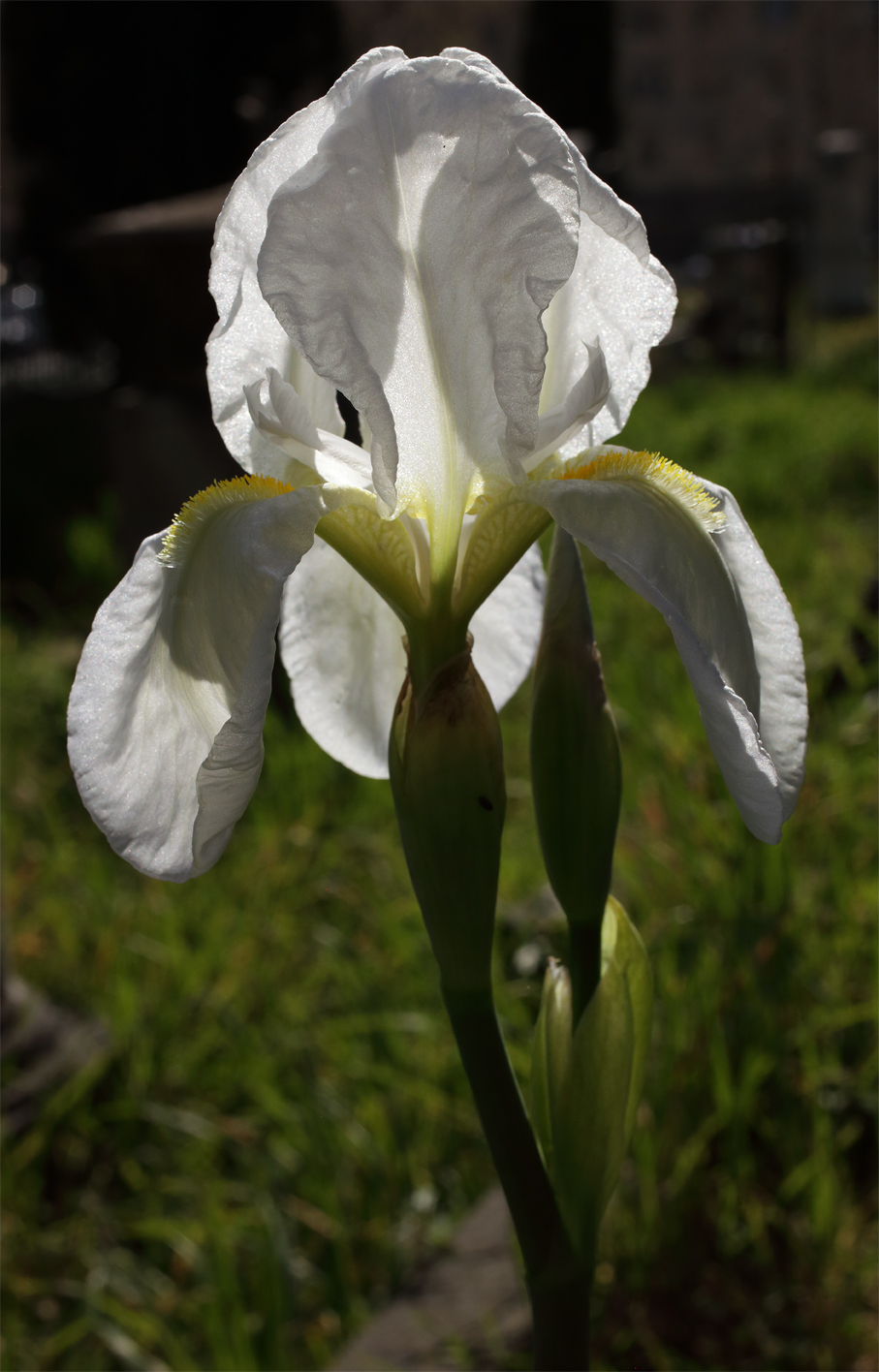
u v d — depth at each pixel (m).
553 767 0.26
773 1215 0.47
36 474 1.76
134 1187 0.54
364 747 0.31
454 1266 0.47
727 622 0.25
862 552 1.24
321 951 0.65
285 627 0.30
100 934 0.67
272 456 0.27
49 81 2.31
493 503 0.26
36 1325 0.49
